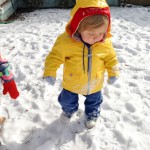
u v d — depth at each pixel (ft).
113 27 6.12
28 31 6.06
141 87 3.75
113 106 3.36
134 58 4.56
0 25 6.84
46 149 2.74
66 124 3.07
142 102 3.45
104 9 2.23
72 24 2.33
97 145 2.80
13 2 7.79
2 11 7.02
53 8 8.34
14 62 4.53
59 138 2.90
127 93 3.62
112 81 2.65
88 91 2.70
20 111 3.32
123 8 7.81
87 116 3.02
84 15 2.20
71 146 2.82
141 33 5.68
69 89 2.71
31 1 8.18
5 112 3.32
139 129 3.01
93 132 2.96
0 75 2.42
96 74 2.62
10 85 2.45
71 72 2.59
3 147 2.81
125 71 4.15
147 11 7.34
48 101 3.47
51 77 2.50
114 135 2.93
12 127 3.05
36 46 5.14
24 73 4.14
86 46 2.45
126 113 3.23
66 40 2.42
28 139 2.89
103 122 3.11
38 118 3.18
